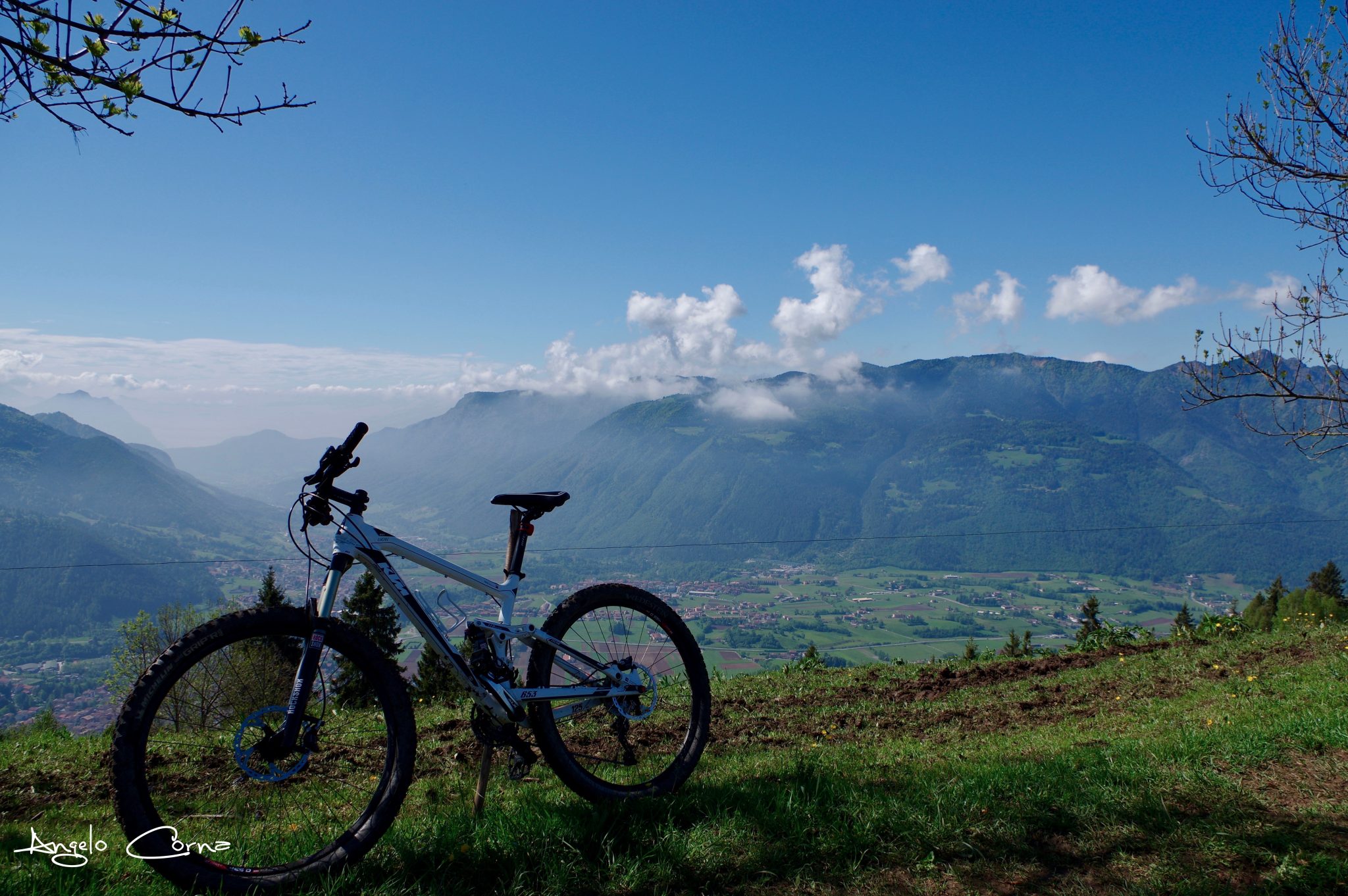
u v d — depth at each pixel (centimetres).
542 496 388
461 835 347
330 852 319
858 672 1201
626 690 406
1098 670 1116
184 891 298
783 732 796
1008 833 368
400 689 342
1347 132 621
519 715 366
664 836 354
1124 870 335
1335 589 4616
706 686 446
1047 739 693
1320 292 650
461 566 379
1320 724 545
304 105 393
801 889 324
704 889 323
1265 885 315
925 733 796
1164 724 711
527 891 311
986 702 938
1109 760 495
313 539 337
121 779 284
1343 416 640
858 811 389
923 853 352
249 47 371
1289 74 642
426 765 595
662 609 438
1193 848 350
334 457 332
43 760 655
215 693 311
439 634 354
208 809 332
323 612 329
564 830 353
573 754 447
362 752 613
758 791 419
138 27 354
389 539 355
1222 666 1040
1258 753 486
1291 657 1053
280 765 325
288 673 324
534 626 384
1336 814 382
